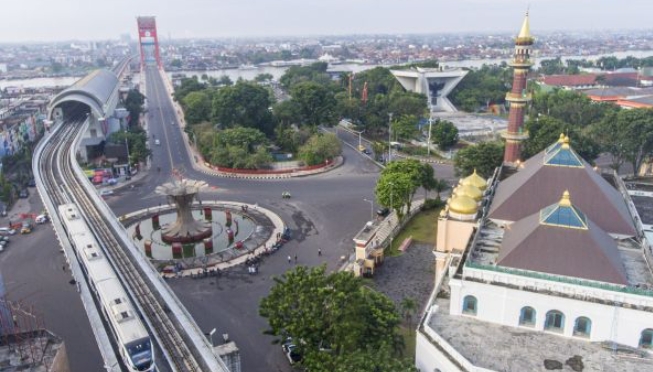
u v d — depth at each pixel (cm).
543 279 5531
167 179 15562
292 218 12138
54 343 6512
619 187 9050
